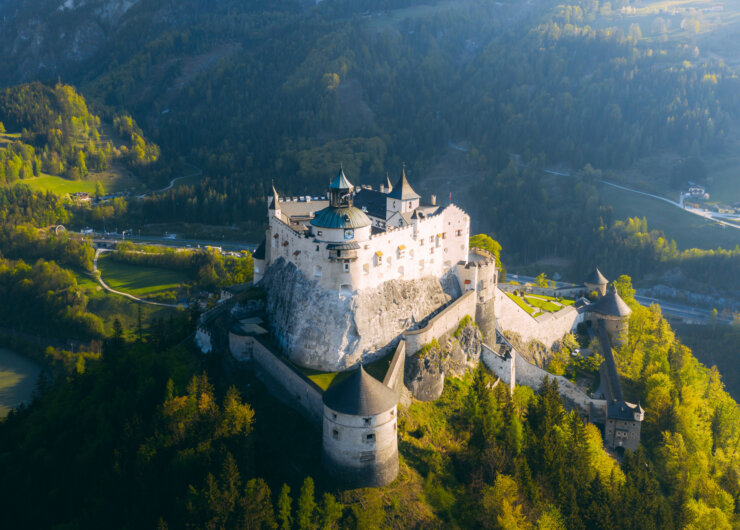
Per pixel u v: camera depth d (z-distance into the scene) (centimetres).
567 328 18975
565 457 12712
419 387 13238
